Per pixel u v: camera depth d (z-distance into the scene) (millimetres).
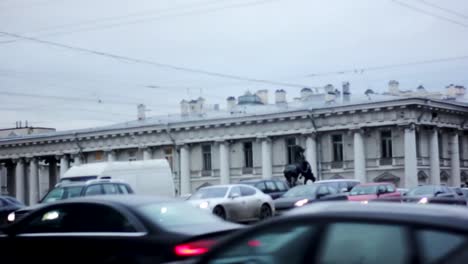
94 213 9883
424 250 4793
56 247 9859
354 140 56125
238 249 5504
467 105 59719
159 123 65312
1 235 10438
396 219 4988
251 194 27438
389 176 54906
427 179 56344
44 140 71062
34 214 10383
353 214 5152
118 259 9297
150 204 10008
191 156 65062
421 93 65125
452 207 5289
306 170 44875
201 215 10195
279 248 5316
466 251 4652
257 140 61188
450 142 59906
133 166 31188
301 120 58531
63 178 31062
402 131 54344
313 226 5242
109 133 67250
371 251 4969
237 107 68562
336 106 56250
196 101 69625
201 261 5641
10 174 77062
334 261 5062
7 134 90062
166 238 9102
